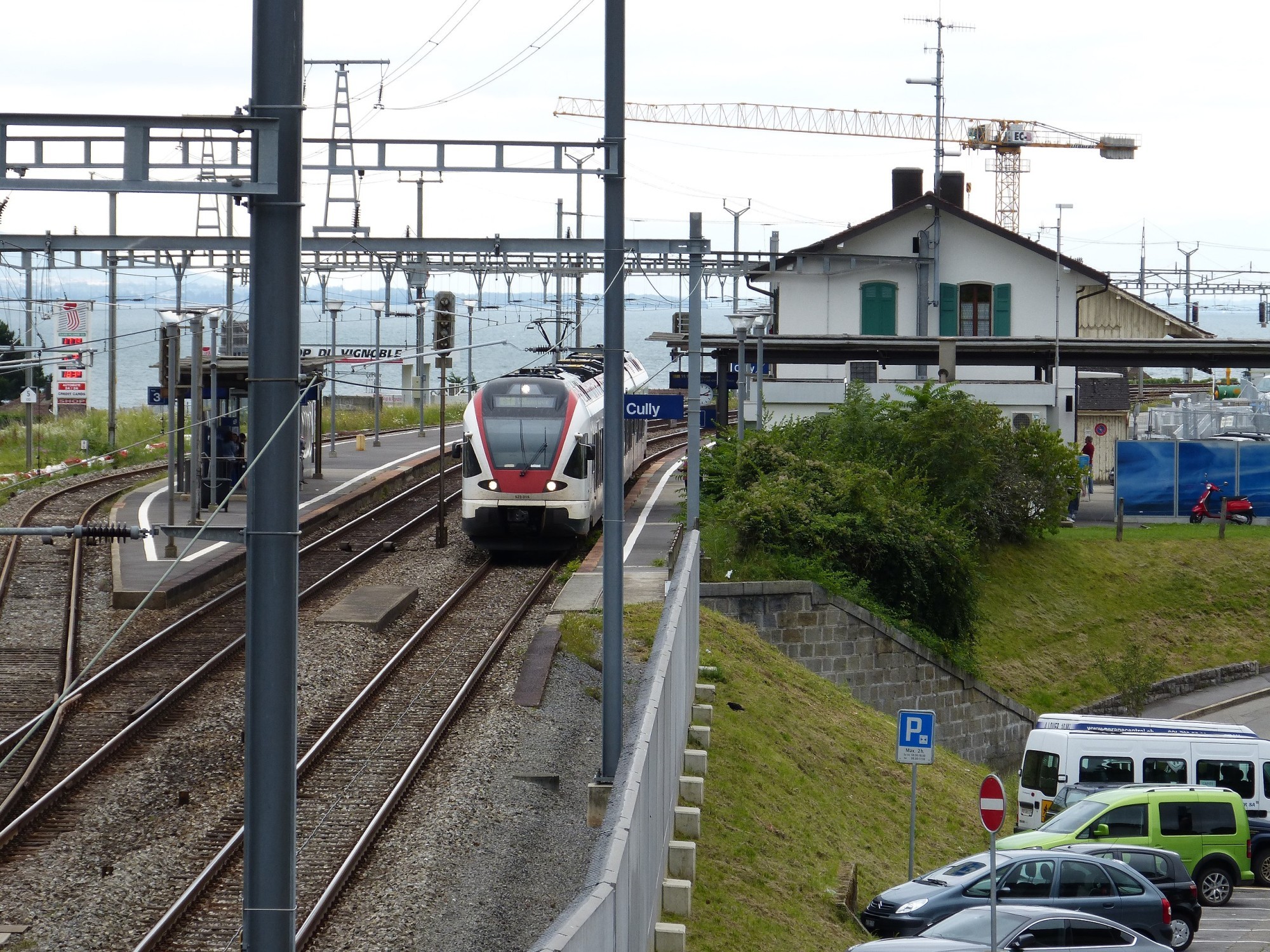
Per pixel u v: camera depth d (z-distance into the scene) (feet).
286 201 79.05
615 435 168.04
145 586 264.72
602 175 164.86
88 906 135.44
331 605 273.13
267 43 78.43
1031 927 155.02
